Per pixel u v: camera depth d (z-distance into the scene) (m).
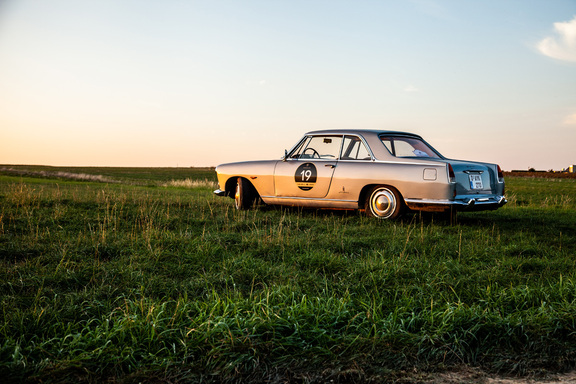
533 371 2.49
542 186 30.62
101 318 2.88
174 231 6.25
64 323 2.84
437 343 2.69
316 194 7.77
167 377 2.28
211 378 2.30
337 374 2.35
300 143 8.27
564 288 3.51
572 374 2.49
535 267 4.50
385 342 2.65
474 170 7.03
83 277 3.79
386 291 3.59
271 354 2.50
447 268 4.20
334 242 5.42
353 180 7.34
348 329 2.84
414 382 2.34
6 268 3.95
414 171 6.82
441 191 6.59
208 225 6.89
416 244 5.35
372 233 6.15
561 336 2.85
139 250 4.81
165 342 2.59
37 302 3.13
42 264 4.23
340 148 7.72
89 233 5.82
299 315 2.88
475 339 2.76
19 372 2.22
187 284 3.66
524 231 6.88
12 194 9.65
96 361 2.36
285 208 8.95
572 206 12.64
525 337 2.81
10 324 2.71
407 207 7.11
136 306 3.01
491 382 2.37
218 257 4.71
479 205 6.89
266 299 3.10
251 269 4.07
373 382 2.33
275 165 8.32
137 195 11.48
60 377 2.24
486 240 5.84
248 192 8.74
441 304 3.28
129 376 2.26
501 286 3.84
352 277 3.94
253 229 6.49
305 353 2.54
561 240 6.08
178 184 28.50
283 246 5.06
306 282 3.77
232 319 2.75
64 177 45.59
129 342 2.56
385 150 7.25
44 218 6.83
